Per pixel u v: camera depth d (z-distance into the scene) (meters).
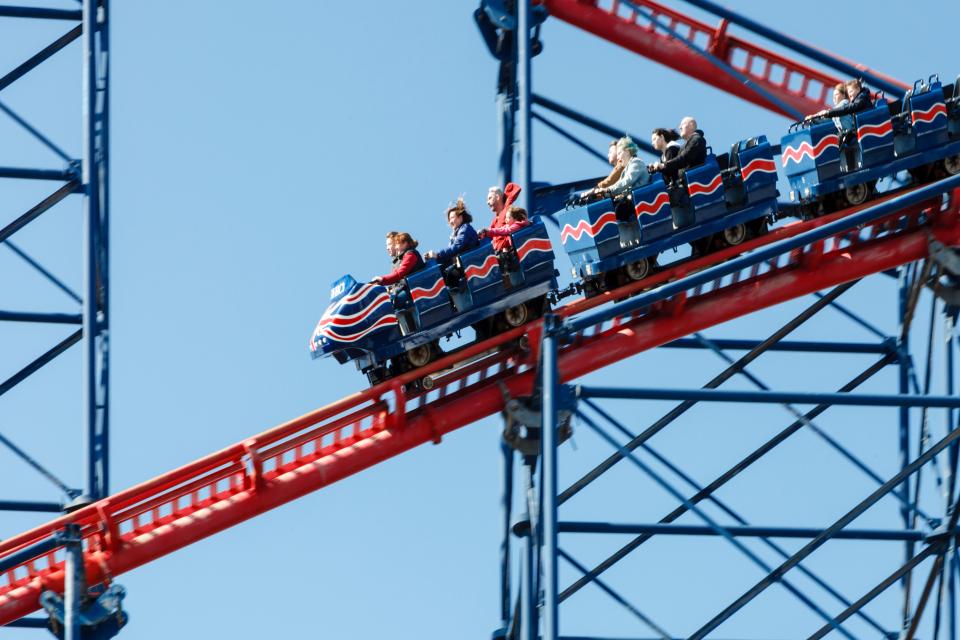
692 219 50.41
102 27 56.31
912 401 48.34
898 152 51.47
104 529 48.81
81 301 54.97
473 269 49.56
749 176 50.47
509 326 50.38
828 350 58.16
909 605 55.12
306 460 49.84
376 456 49.75
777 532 53.06
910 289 56.66
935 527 52.25
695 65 62.19
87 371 52.25
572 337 50.69
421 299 49.34
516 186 50.75
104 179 55.31
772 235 50.81
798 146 51.41
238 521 49.28
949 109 51.81
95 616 48.53
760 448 54.97
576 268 50.59
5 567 48.22
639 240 50.16
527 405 50.03
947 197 51.19
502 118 60.69
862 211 48.81
